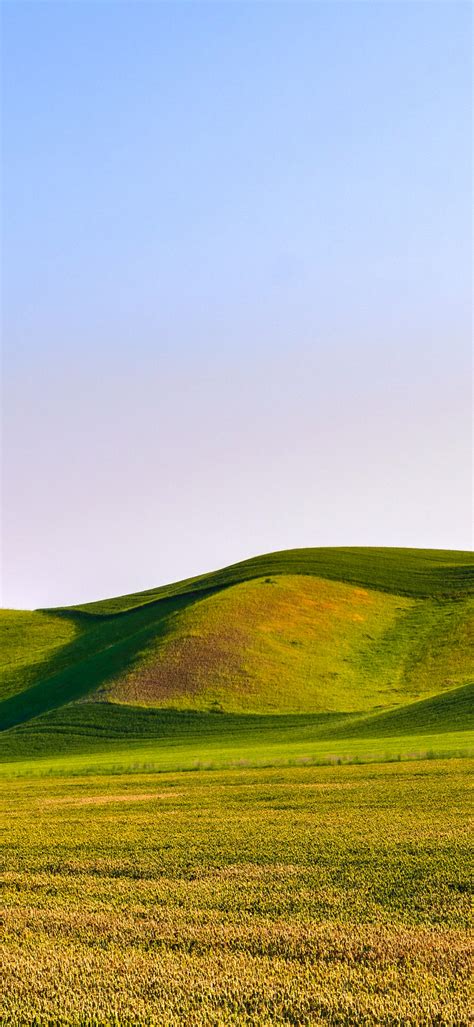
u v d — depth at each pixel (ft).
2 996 37.27
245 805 89.86
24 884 57.82
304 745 165.89
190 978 38.68
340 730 189.57
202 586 347.56
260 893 52.85
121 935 45.37
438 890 51.31
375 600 324.60
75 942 44.73
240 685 239.09
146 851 67.26
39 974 39.68
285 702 230.27
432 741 146.61
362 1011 34.35
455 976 37.63
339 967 39.34
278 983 37.78
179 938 44.52
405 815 76.95
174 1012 35.12
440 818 74.33
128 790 111.55
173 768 135.85
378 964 39.63
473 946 41.37
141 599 385.70
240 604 295.89
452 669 254.88
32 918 49.03
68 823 83.66
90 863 63.77
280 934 44.27
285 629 281.74
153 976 39.04
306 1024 33.94
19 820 87.25
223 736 200.95
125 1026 34.09
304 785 102.37
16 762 189.57
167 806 92.84
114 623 333.21
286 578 333.01
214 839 70.44
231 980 38.29
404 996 35.70
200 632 270.26
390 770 110.22
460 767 107.65
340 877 55.62
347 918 47.11
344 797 90.17
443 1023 33.30
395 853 61.05
